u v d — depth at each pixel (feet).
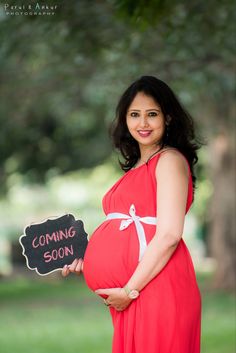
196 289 13.10
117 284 12.94
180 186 12.67
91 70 34.58
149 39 27.48
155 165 13.05
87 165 75.20
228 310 51.13
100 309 52.80
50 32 28.48
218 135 55.88
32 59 39.29
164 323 12.60
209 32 26.08
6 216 117.50
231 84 30.12
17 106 56.24
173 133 13.48
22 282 73.87
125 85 30.89
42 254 13.48
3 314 50.98
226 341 35.68
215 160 62.69
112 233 13.15
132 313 12.75
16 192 110.83
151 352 12.59
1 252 94.32
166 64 28.86
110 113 37.17
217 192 63.05
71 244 13.73
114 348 13.08
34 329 42.75
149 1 17.71
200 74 29.09
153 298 12.60
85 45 27.99
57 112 61.36
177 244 12.51
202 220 92.68
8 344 36.81
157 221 12.62
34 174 75.82
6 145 65.92
